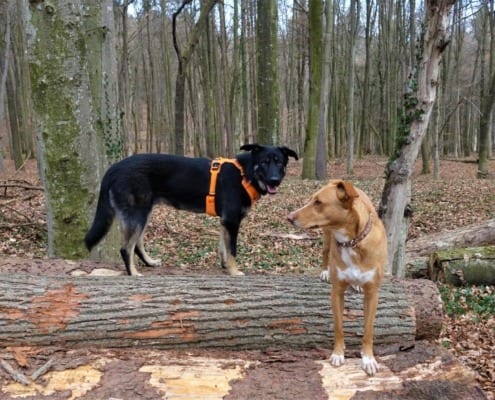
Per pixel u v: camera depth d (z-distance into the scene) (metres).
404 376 3.40
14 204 10.77
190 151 36.34
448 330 5.70
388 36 25.89
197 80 31.80
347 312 3.87
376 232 3.32
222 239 5.54
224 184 5.19
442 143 32.28
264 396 3.22
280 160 5.29
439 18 4.99
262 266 7.40
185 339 3.78
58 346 3.67
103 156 6.19
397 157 5.47
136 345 3.76
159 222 9.88
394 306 3.88
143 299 3.83
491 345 5.29
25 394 3.16
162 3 24.62
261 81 12.77
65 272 4.76
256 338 3.82
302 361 3.57
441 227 10.13
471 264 7.02
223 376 3.36
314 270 6.63
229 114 24.33
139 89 34.94
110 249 6.13
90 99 5.84
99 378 3.29
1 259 4.99
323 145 18.36
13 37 21.64
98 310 3.74
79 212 5.86
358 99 33.31
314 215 3.26
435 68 5.16
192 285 3.98
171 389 3.24
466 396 3.31
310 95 17.27
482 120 18.92
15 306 3.68
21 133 24.75
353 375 3.39
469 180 17.44
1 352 3.50
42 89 5.64
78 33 5.62
